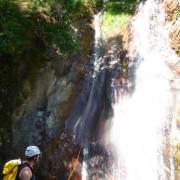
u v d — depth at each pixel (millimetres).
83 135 8133
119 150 7879
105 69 9188
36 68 8250
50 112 8172
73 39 9109
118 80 9008
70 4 9859
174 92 8344
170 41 9430
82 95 8656
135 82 8945
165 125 7891
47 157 7812
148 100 8523
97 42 9805
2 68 7914
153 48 9570
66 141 7992
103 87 8875
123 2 11117
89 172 7617
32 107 8062
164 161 7465
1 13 7906
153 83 8781
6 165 5332
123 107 8602
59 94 8398
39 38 8430
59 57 8586
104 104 8672
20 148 7844
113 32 10203
